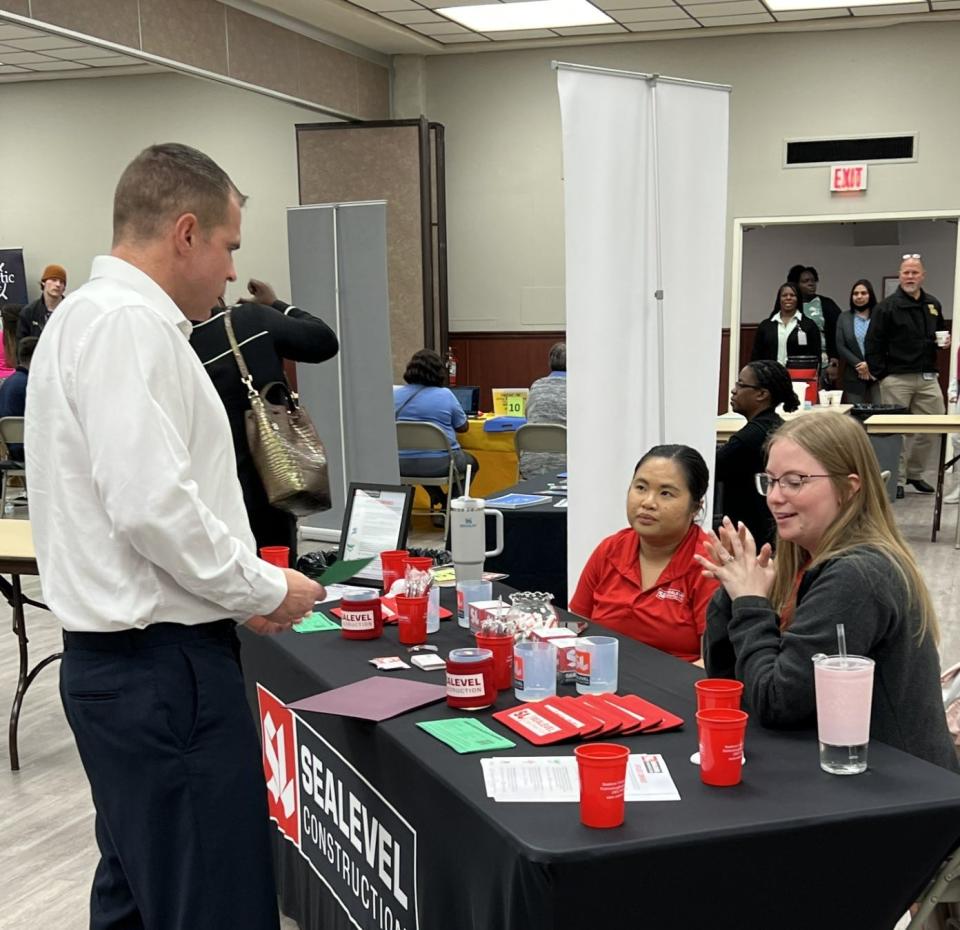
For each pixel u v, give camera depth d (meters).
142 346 1.70
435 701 1.98
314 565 3.47
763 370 4.42
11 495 8.91
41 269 11.16
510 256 10.48
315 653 2.32
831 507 1.92
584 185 3.51
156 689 1.73
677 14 9.11
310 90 9.15
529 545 4.23
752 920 1.47
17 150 11.05
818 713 1.64
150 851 1.75
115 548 1.72
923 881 1.55
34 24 6.23
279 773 2.47
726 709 1.65
